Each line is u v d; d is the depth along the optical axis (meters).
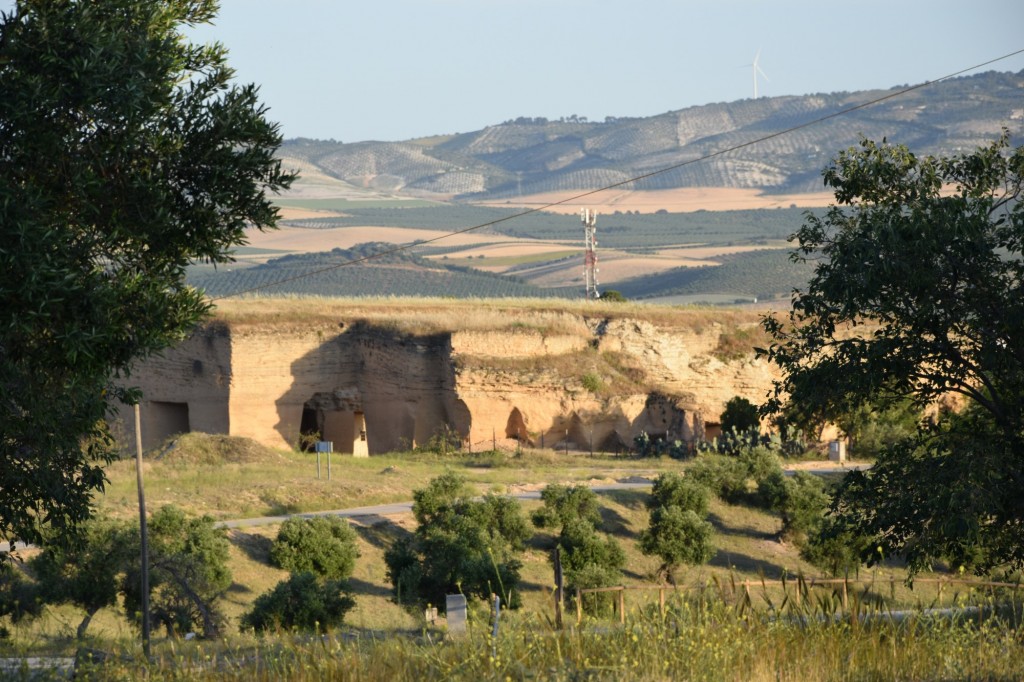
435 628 46.12
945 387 53.44
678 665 32.06
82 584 85.81
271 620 88.25
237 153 43.41
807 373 54.59
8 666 40.59
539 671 32.09
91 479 50.44
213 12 47.56
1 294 35.50
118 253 43.66
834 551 127.88
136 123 39.78
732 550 141.12
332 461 184.50
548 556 127.19
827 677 32.38
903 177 55.62
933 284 49.88
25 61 39.06
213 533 111.62
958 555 52.44
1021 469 51.06
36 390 42.72
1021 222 49.56
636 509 151.00
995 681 32.53
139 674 35.50
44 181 40.00
